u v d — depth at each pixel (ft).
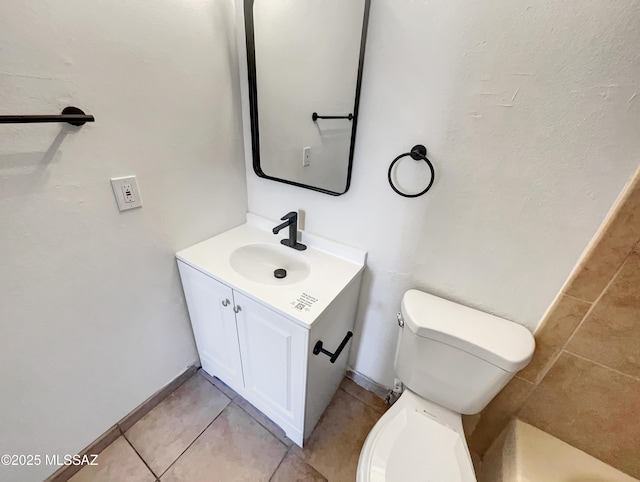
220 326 4.00
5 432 2.86
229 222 4.63
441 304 3.32
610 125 2.14
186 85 3.34
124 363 3.77
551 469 2.93
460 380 3.07
